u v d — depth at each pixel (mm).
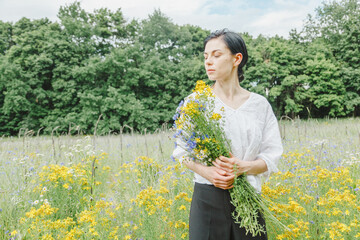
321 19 34656
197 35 33125
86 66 25906
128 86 26500
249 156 1545
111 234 2355
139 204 2670
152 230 2543
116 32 32062
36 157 5316
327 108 30156
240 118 1566
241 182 1500
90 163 4406
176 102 27578
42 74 27188
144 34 31719
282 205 2346
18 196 3449
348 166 4309
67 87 26438
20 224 2758
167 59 31094
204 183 1549
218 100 1594
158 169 4578
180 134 1523
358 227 2158
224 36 1559
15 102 24359
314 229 2355
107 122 24312
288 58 28625
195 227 1512
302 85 28781
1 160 5652
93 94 25156
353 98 28531
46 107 27062
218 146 1468
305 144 6699
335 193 2633
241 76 1720
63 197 3348
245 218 1458
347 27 31531
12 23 31391
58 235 2346
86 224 2398
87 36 28938
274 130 1652
